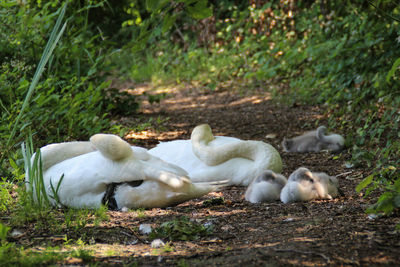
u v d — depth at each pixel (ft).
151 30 16.19
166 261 14.98
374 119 39.88
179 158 28.37
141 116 51.70
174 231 17.87
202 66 82.79
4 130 31.76
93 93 35.37
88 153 22.61
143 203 21.65
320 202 22.84
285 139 38.01
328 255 14.39
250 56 76.23
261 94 61.82
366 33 40.65
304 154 36.60
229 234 17.94
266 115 50.93
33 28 36.88
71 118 34.76
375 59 39.52
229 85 70.03
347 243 15.38
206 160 27.32
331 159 34.09
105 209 21.04
